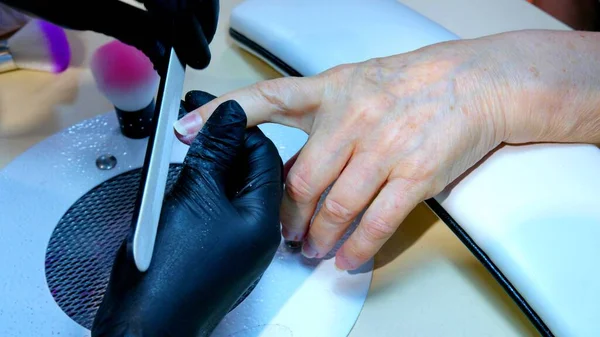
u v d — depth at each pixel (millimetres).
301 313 425
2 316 386
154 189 313
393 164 423
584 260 417
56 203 453
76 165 479
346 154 429
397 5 614
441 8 703
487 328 444
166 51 400
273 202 375
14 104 522
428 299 456
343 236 485
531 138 483
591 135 496
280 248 464
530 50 503
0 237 425
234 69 608
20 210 442
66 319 391
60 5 396
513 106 464
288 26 571
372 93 449
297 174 420
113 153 493
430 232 505
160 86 367
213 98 453
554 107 472
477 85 462
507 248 422
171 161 492
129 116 481
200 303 324
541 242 424
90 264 429
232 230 340
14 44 540
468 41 516
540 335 440
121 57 449
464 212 445
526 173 464
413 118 438
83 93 542
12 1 377
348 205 415
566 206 442
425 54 492
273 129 536
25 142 493
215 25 458
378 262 478
